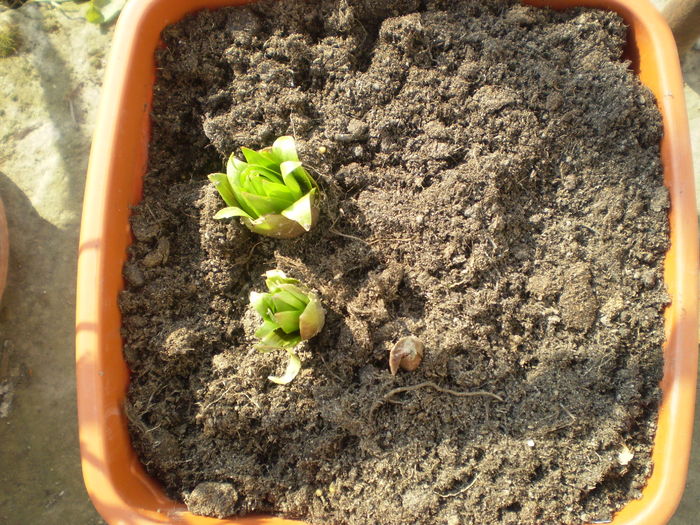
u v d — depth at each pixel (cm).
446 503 24
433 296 25
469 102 27
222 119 27
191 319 26
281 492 24
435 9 28
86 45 40
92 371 23
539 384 25
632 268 25
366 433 24
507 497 23
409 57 27
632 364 25
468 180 26
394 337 25
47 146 39
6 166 39
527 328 25
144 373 25
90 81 40
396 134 27
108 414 23
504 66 27
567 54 27
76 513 35
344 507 24
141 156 27
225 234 26
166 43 27
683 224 25
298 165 22
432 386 25
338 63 27
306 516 24
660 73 26
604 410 24
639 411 24
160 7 26
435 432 24
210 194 27
